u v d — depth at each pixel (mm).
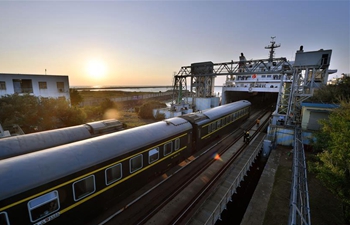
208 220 7430
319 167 7625
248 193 13727
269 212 9000
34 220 5574
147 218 7992
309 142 15109
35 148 8750
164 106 35500
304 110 16625
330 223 8219
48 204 5898
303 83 18891
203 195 9812
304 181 8453
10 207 5074
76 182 6609
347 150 6754
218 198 9461
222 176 11969
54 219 6082
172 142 11656
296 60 17125
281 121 18688
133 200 9047
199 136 14867
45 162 6266
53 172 6078
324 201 9695
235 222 10852
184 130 12875
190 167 12930
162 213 8375
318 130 15047
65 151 7059
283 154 15680
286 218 8578
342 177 6566
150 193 9766
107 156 7691
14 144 8383
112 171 7965
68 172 6367
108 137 8805
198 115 15930
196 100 34375
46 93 27359
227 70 24984
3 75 23531
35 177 5684
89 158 7160
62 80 28734
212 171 12438
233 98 41156
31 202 5492
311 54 16422
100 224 7449
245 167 12789
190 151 13992
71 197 6516
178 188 10336
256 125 25453
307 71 16938
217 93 48812
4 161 5941
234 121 22938
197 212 8375
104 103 33719
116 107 34938
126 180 8633
